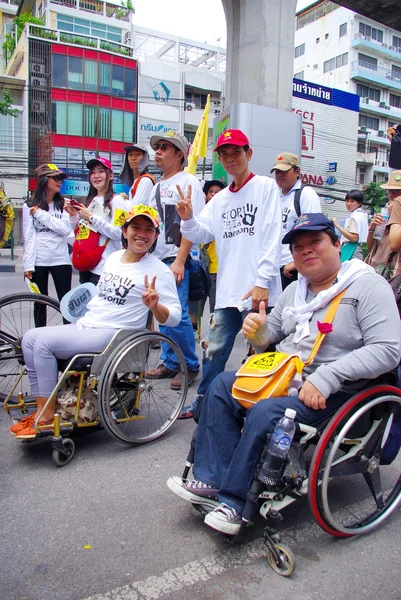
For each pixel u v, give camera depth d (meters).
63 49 28.41
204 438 2.27
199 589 1.86
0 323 3.86
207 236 3.28
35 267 4.63
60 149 29.05
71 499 2.46
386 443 2.29
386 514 2.28
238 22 7.42
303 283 2.44
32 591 1.83
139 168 5.04
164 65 31.67
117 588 1.85
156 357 5.02
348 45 39.78
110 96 29.75
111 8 34.12
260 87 7.00
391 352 2.07
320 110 21.88
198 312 5.34
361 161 38.31
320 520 2.04
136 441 3.04
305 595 1.84
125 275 3.09
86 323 3.10
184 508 2.40
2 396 3.65
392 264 3.88
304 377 2.26
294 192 4.07
